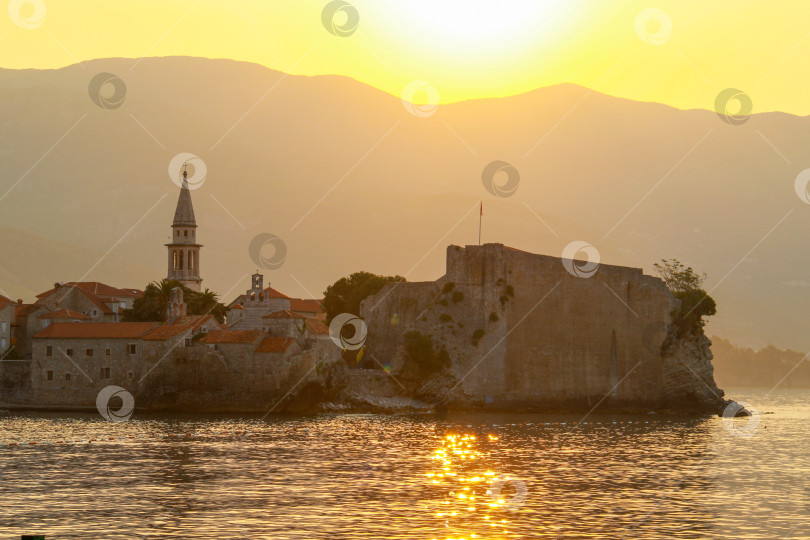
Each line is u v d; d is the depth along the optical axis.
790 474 112.31
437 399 193.75
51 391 177.88
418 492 96.31
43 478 102.12
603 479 106.00
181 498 92.38
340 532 79.81
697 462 121.69
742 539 80.25
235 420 160.62
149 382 175.25
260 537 78.12
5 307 196.12
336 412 180.00
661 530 82.44
